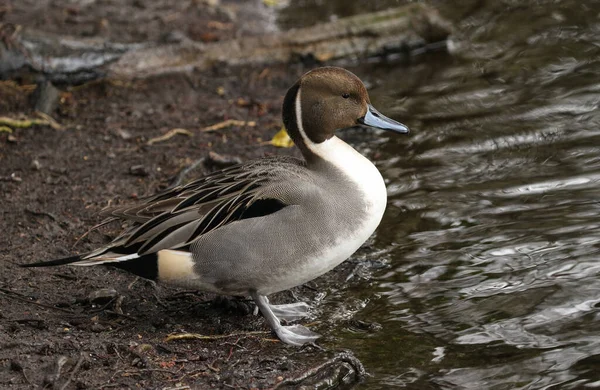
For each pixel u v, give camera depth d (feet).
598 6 60.75
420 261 35.58
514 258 34.81
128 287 33.55
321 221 29.25
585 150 43.09
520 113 47.96
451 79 53.88
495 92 51.11
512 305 31.81
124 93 51.90
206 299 33.12
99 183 41.45
